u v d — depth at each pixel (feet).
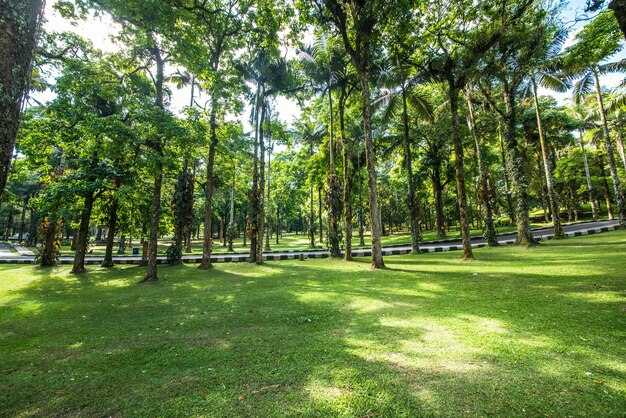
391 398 8.39
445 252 57.47
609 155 64.64
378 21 38.47
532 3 39.45
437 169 89.25
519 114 76.74
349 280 30.25
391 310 17.76
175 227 60.39
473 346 11.60
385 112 65.51
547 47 45.83
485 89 54.75
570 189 113.29
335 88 56.75
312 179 90.68
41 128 39.78
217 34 44.50
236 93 49.01
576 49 35.81
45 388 10.64
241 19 43.96
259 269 46.60
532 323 13.67
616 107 64.85
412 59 49.42
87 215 50.44
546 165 59.11
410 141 85.92
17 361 13.48
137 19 29.35
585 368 9.36
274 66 54.03
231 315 19.30
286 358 11.76
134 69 47.09
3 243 149.69
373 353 11.64
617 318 13.55
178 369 11.51
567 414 7.22
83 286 35.86
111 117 37.01
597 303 15.94
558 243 49.73
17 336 17.44
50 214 46.37
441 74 45.52
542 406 7.58
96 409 9.02
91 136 39.52
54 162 62.80
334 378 9.82
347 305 19.81
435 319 15.37
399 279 28.73
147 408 8.81
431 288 23.41
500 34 39.63
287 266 48.80
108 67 40.47
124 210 56.85
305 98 62.49
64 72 36.24
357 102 62.54
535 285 21.47
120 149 38.27
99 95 42.68
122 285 36.22
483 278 25.84
